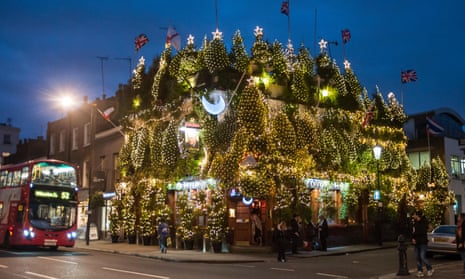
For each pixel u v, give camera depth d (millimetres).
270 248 25312
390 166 34500
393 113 36250
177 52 30000
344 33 33688
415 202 36719
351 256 24562
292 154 27000
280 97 28562
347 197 31031
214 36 28094
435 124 38500
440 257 22594
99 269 17172
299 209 26781
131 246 30031
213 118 27141
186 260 22062
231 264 20922
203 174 27234
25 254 23422
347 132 31828
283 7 30688
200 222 27172
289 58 30125
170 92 30062
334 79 31906
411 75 37250
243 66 27812
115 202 33406
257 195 25453
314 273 17250
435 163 40156
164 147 29078
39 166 25359
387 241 33594
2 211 26984
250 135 26047
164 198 29828
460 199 43875
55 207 25422
